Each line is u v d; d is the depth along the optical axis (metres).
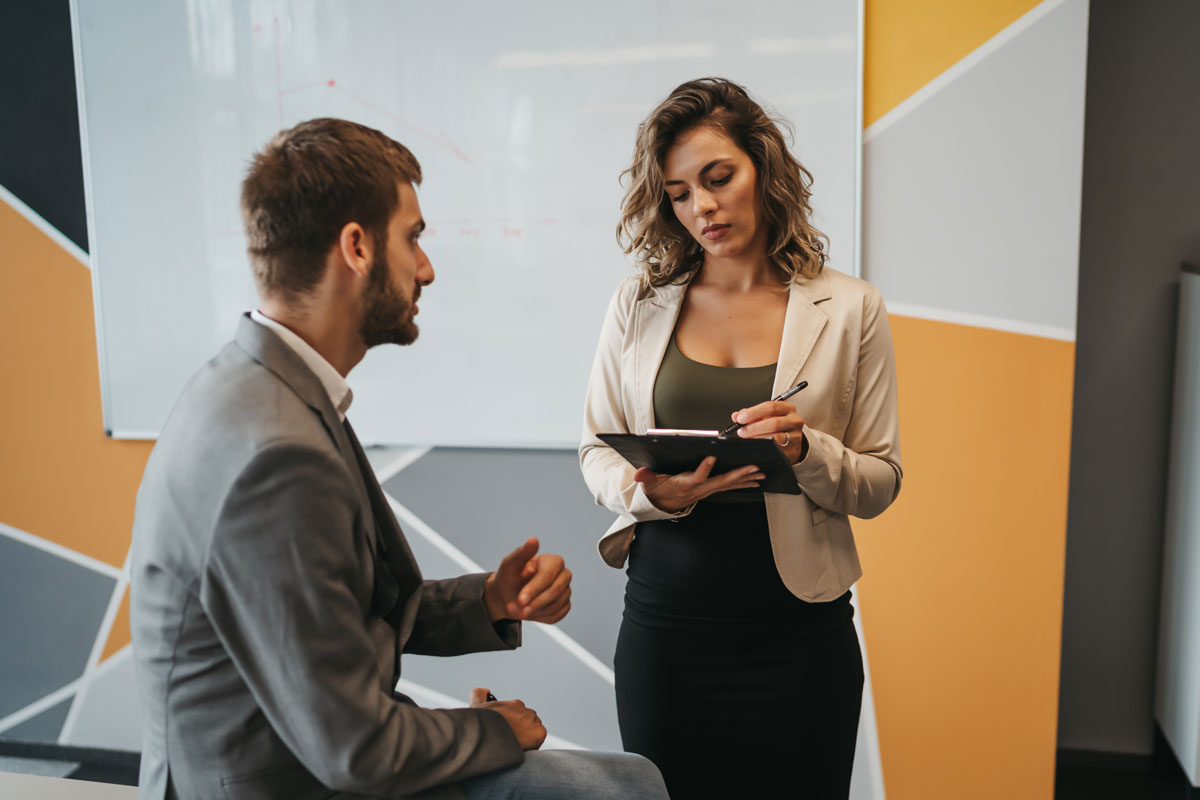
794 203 1.52
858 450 1.58
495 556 2.55
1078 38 2.09
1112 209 2.43
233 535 0.89
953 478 2.29
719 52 2.24
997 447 2.26
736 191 1.46
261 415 0.93
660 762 1.64
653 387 1.60
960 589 2.32
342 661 0.92
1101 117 2.40
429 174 2.42
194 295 2.57
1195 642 2.25
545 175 2.37
